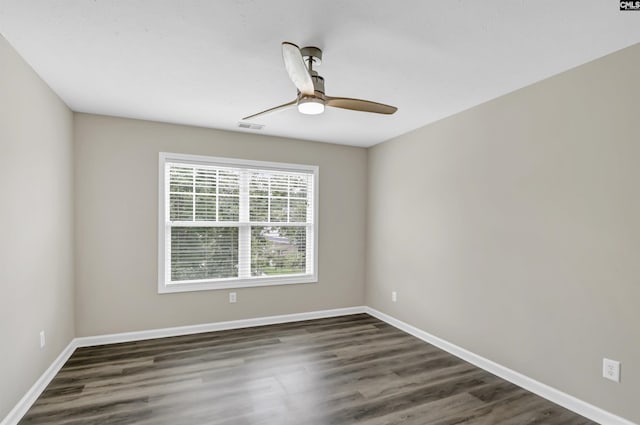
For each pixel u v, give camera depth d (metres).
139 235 3.61
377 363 3.11
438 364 3.10
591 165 2.25
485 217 3.02
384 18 1.80
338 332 3.96
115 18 1.82
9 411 2.07
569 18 1.79
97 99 3.03
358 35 1.97
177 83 2.69
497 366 2.88
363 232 4.82
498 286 2.89
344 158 4.70
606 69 2.18
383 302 4.45
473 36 1.97
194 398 2.46
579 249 2.31
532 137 2.63
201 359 3.14
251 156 4.14
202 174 3.93
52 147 2.80
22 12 1.75
